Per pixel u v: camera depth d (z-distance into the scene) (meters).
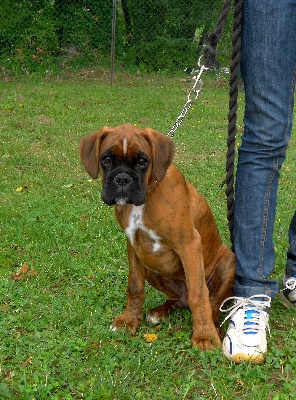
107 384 1.20
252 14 1.29
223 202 2.51
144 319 1.52
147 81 6.36
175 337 1.40
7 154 3.33
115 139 1.27
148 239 1.36
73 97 5.21
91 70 6.71
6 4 6.46
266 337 1.39
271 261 1.43
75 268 1.83
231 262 1.46
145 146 1.27
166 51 6.90
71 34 6.81
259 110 1.33
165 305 1.53
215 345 1.34
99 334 1.40
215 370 1.25
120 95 5.42
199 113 4.70
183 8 6.78
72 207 2.41
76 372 1.26
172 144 1.31
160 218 1.31
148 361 1.28
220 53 6.33
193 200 1.43
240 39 1.36
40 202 2.46
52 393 1.20
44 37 6.59
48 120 4.31
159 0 6.74
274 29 1.27
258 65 1.30
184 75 6.82
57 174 2.95
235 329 1.33
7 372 1.28
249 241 1.41
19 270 1.81
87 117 4.39
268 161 1.37
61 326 1.47
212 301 1.48
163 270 1.42
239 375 1.23
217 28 1.46
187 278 1.34
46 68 6.56
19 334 1.44
